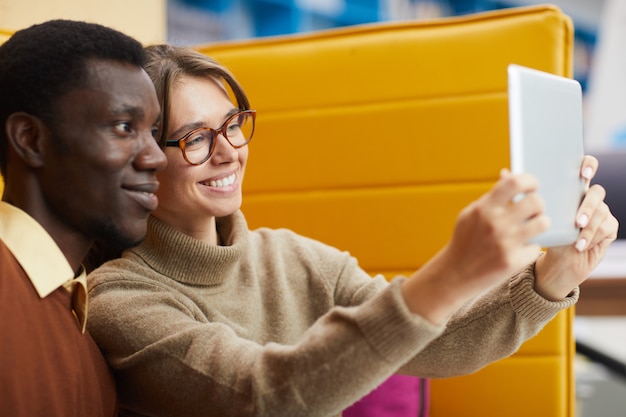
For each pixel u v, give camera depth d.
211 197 1.20
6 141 0.88
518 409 1.70
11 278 0.83
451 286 0.78
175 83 1.17
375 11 3.85
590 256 1.05
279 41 1.89
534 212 0.75
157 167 0.92
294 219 1.83
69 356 0.90
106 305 1.07
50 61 0.85
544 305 1.08
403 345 0.80
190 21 3.46
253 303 1.24
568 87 0.98
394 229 1.76
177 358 0.97
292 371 0.84
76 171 0.86
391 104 1.76
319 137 1.81
